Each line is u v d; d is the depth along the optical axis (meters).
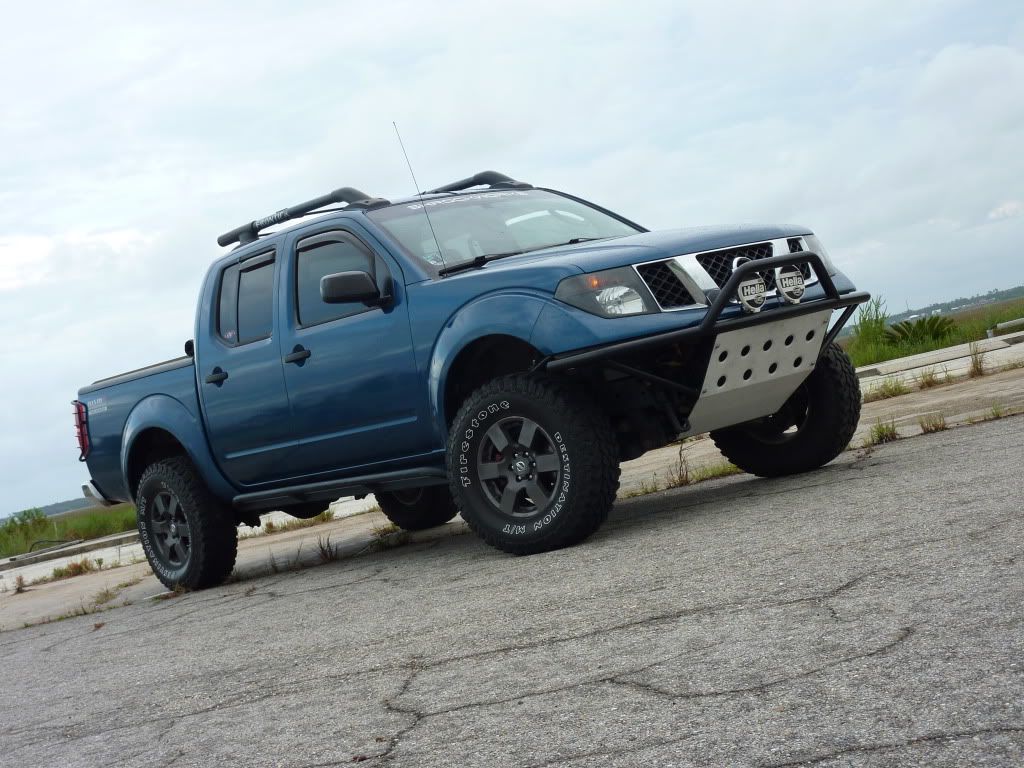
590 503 4.57
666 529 4.67
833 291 4.86
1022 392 7.16
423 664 3.27
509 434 4.79
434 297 5.04
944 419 6.43
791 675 2.41
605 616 3.33
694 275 4.57
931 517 3.74
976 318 16.50
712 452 8.45
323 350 5.60
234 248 6.54
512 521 4.77
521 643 3.24
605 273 4.52
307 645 3.98
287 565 7.14
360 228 5.55
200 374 6.46
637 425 4.82
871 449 5.95
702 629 2.94
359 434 5.55
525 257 5.04
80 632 5.92
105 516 19.50
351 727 2.77
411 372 5.16
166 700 3.59
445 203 5.76
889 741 1.96
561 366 4.45
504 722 2.52
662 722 2.29
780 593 3.14
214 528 6.59
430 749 2.44
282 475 6.16
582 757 2.18
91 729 3.40
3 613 8.45
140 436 6.92
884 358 15.37
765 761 1.97
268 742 2.80
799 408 5.64
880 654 2.43
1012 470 4.35
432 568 5.22
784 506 4.64
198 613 5.59
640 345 4.34
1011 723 1.93
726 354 4.57
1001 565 2.95
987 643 2.36
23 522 20.20
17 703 4.14
